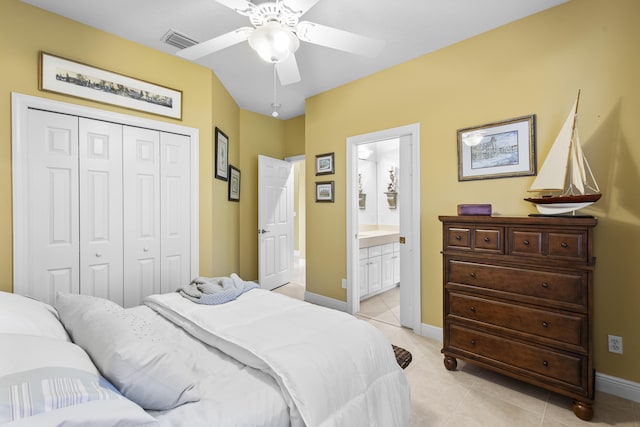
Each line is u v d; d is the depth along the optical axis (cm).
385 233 464
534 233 184
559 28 210
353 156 333
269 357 109
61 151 222
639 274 185
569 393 172
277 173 456
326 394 104
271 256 442
